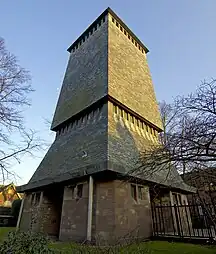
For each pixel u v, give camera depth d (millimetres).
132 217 8852
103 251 4043
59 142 14422
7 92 10539
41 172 13055
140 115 14055
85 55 17422
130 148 10898
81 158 10336
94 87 13516
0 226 18422
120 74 14281
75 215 9086
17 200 20234
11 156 9656
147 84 17688
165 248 7055
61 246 6750
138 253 4582
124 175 8648
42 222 10750
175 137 5516
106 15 17109
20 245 3377
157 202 11578
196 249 6863
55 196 12492
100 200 8609
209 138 4895
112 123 11367
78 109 13828
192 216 11656
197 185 6809
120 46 16297
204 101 5234
